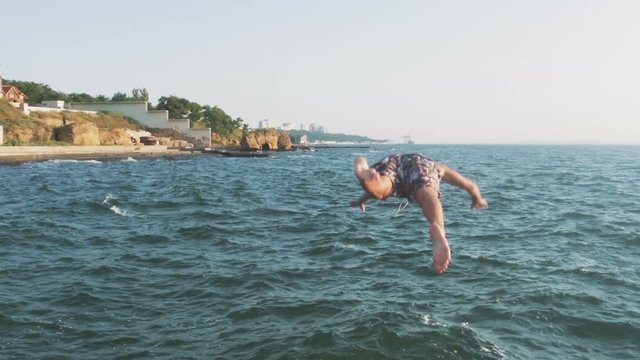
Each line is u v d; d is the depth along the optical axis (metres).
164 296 12.03
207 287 12.62
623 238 17.97
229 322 10.47
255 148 123.44
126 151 82.81
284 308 11.11
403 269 14.16
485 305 11.17
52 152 68.94
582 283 12.72
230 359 8.88
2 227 19.69
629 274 13.47
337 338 9.53
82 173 48.28
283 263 14.86
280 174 53.72
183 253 16.08
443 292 12.14
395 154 4.94
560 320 10.41
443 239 4.01
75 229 19.75
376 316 10.47
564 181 44.91
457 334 9.65
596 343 9.55
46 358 8.93
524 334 9.80
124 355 9.09
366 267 14.40
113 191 32.88
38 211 23.89
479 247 16.78
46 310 11.05
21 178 41.41
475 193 4.93
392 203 28.00
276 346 9.30
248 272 13.80
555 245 17.03
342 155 120.25
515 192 34.84
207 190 34.38
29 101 112.50
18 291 12.21
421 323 10.17
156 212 24.28
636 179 47.28
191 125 137.75
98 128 90.31
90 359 8.93
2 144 66.00
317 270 14.10
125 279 13.27
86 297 11.80
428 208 4.33
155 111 116.12
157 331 10.07
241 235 18.97
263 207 26.52
